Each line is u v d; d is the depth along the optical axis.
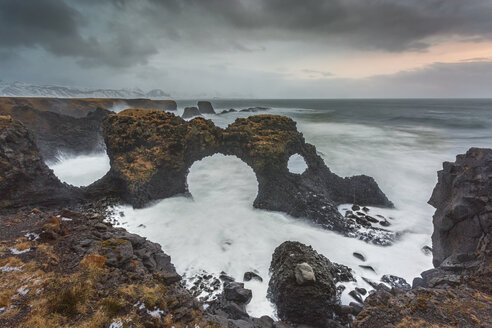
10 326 9.02
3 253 12.99
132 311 10.64
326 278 16.92
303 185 31.12
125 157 32.72
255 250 23.36
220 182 40.16
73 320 9.67
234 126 35.69
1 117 24.53
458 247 18.53
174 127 35.59
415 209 32.03
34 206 23.88
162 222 27.05
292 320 15.88
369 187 33.41
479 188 18.00
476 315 12.20
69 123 55.44
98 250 13.95
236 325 13.02
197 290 18.08
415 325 11.93
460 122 86.81
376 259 22.59
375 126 84.44
